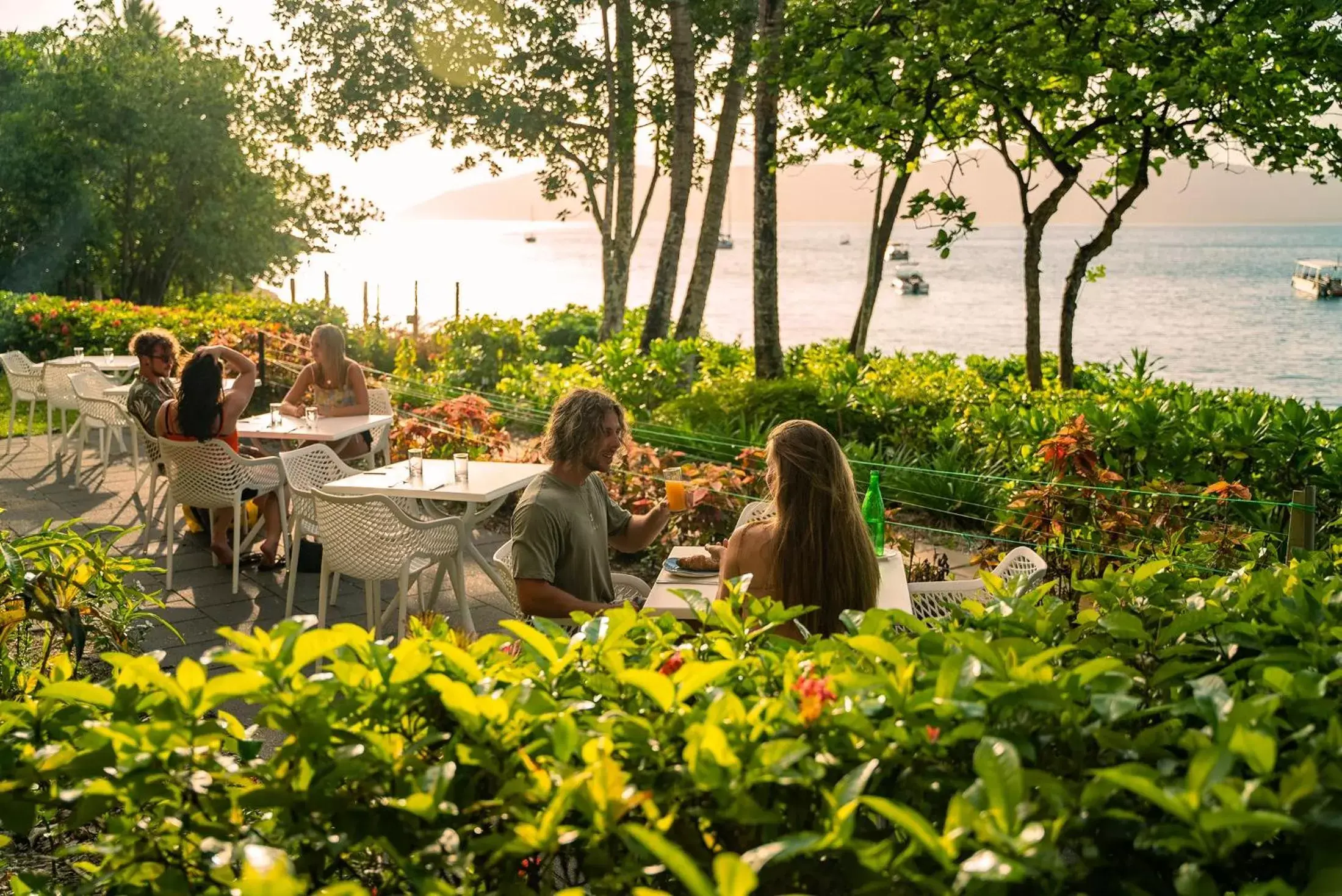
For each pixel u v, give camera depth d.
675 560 4.34
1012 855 1.27
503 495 5.75
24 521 7.70
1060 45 8.93
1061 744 1.68
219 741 1.71
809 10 9.48
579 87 19.66
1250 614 2.26
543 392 12.41
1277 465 6.12
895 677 1.74
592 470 4.05
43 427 11.41
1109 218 10.22
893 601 3.94
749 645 2.10
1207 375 31.98
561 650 1.91
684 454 7.71
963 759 1.62
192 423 6.18
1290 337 44.44
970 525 7.55
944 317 55.38
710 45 18.30
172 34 30.78
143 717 1.96
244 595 6.29
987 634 2.08
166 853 1.67
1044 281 90.12
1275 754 1.39
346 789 1.58
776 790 1.57
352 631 1.76
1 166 28.92
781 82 9.50
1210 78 8.66
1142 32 9.09
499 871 1.62
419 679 1.73
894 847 1.48
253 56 25.33
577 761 1.61
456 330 15.53
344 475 6.88
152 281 32.41
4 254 30.73
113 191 31.62
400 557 5.26
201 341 14.22
